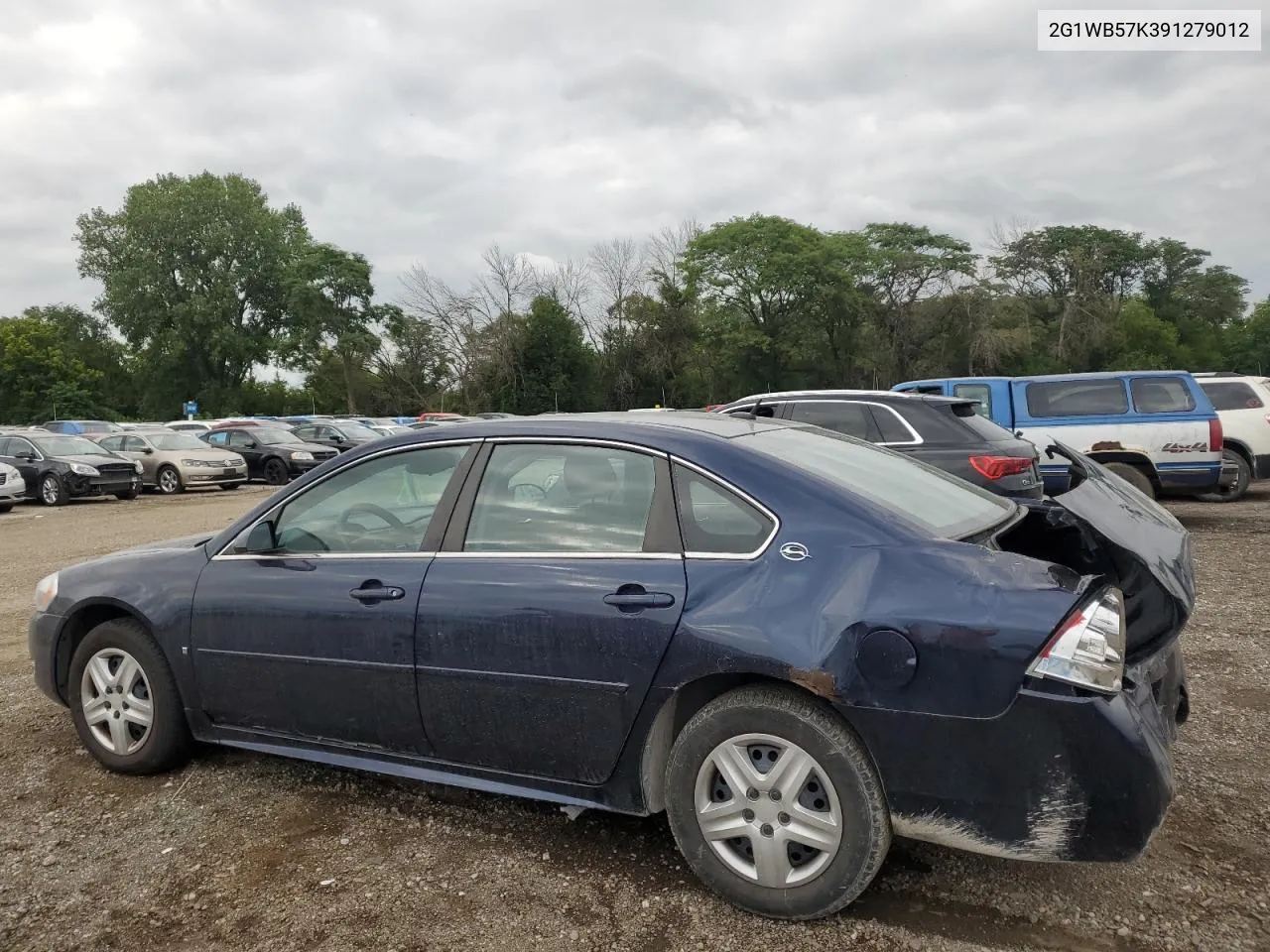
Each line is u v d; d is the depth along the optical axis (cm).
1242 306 8331
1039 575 259
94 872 317
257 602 363
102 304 6519
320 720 354
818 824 271
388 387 6206
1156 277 8094
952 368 5631
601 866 315
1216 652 548
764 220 5819
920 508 307
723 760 284
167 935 278
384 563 344
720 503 299
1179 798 352
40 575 979
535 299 5775
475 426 354
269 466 2467
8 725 469
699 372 5888
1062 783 246
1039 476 765
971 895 291
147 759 393
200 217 6388
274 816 359
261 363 6781
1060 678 244
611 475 320
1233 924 269
